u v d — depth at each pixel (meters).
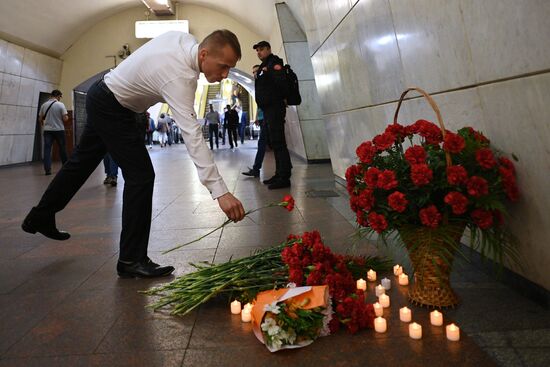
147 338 1.76
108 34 15.84
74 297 2.23
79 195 6.07
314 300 1.67
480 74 2.02
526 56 1.67
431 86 2.59
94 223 4.14
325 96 6.03
